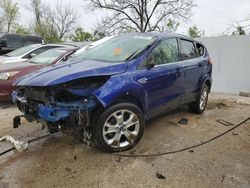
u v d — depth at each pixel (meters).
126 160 3.66
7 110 6.07
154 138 4.44
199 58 5.70
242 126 5.16
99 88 3.58
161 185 3.09
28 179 3.21
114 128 3.79
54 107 3.43
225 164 3.59
